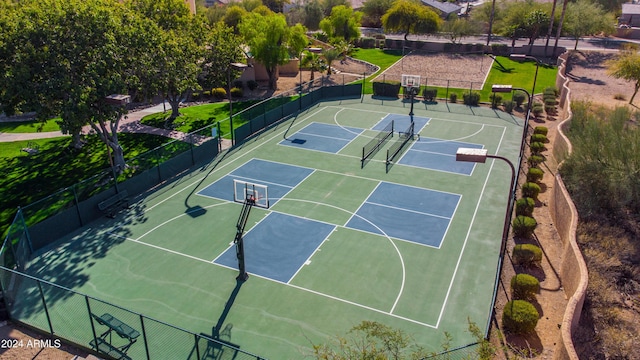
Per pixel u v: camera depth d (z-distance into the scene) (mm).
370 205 28953
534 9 76062
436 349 17953
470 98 50062
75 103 26750
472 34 79438
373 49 80875
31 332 18812
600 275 22453
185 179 32500
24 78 25625
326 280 22062
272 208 28531
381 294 21141
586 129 32812
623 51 58969
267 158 36031
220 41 44625
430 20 79250
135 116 44812
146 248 24562
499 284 21734
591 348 18594
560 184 26609
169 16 42188
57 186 30656
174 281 21984
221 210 28344
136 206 28828
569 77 61469
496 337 18391
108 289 21375
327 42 78562
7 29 26422
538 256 22688
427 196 30141
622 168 26891
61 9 27453
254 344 18219
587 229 25484
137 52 31281
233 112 46875
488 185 31688
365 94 54188
